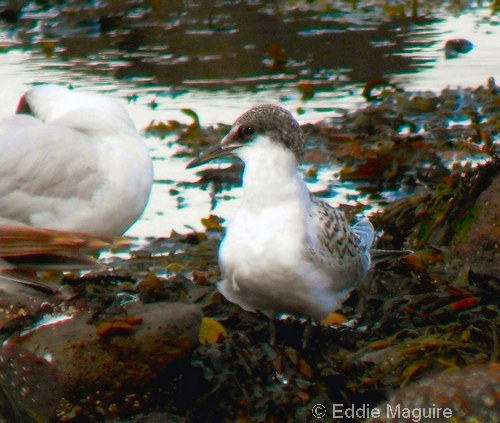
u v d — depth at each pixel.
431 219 12.91
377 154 16.05
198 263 12.80
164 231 14.04
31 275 5.95
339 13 25.52
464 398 7.95
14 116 12.38
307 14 25.38
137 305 9.84
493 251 11.90
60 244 5.92
